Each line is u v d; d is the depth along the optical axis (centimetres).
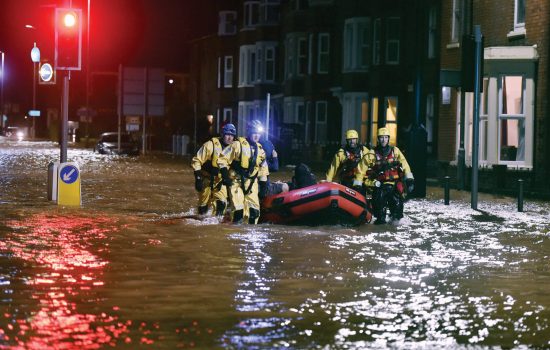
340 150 2388
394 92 5838
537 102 4012
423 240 2003
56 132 13538
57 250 1711
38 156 6850
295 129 6988
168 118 10244
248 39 9031
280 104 8488
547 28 3956
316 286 1360
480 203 3172
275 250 1773
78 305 1179
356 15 6362
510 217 2614
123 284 1348
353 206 2247
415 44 3425
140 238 1931
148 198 3078
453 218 2562
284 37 8206
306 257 1681
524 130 4094
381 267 1570
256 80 8800
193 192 3397
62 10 2747
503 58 4047
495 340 1022
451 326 1094
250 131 2241
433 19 5250
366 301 1245
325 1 7094
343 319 1123
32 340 980
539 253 1800
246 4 9081
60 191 2734
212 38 10162
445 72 2883
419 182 3400
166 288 1320
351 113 6397
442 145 4684
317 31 7119
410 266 1589
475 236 2103
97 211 2553
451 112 4588
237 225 2217
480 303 1245
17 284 1330
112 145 7831
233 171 2247
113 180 4078
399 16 5816
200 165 2316
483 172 4203
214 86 10038
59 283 1346
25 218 2306
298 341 1001
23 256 1622
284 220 2244
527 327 1093
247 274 1465
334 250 1792
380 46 5894
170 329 1047
